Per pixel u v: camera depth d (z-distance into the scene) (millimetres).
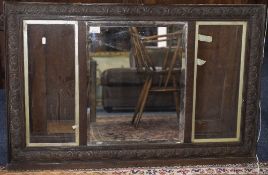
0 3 2156
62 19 2055
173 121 2838
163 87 2939
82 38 2096
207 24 2150
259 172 2223
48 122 2182
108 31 2236
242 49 2203
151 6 2072
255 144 2289
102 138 2348
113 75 3279
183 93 2268
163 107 3084
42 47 2127
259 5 2139
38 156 2162
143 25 2146
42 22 2053
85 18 2064
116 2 2104
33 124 2162
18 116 2113
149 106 3061
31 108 2152
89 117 2285
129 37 2408
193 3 2131
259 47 2186
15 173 2139
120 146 2207
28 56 2096
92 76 2771
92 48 2465
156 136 2428
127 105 3301
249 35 2174
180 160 2262
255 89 2227
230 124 2303
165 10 2088
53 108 2182
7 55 2057
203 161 2277
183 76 2275
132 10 2066
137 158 2227
